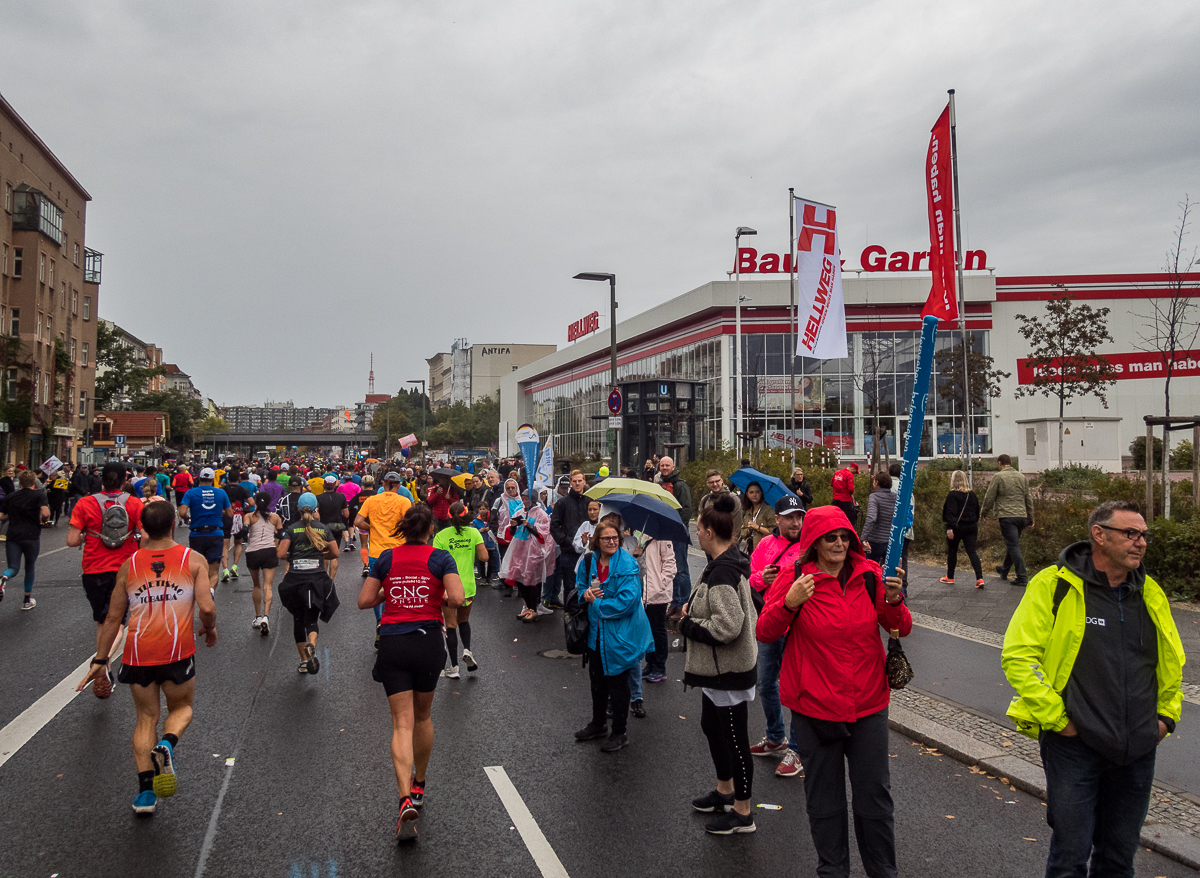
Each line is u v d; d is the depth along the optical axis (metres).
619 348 58.41
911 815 4.93
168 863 4.27
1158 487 15.17
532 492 11.31
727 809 4.88
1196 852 4.32
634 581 6.09
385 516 10.09
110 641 5.17
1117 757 3.32
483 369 167.62
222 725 6.54
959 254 18.38
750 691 4.77
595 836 4.60
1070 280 44.88
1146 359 38.75
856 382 42.91
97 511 8.52
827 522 3.80
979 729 6.27
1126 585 3.41
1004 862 4.32
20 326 49.97
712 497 4.94
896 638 3.88
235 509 15.12
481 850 4.43
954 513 12.31
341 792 5.21
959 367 39.44
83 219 61.22
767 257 42.81
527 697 7.46
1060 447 29.80
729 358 43.19
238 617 11.30
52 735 6.29
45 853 4.38
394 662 4.91
